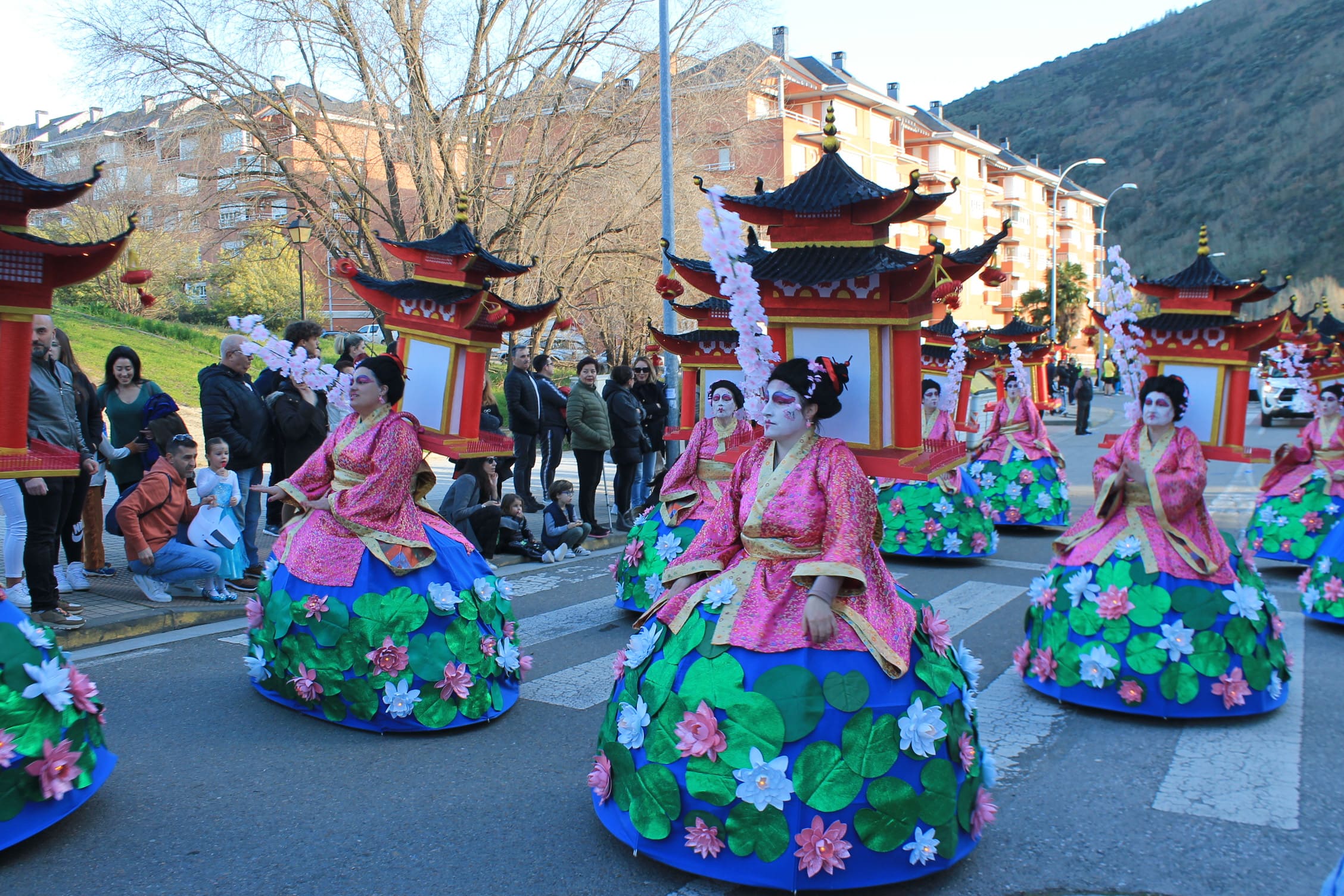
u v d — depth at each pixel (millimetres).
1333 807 4223
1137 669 5258
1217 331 6055
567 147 19391
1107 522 5672
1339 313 49969
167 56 16656
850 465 3564
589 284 21922
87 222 22203
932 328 10773
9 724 3529
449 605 4992
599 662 6215
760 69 22375
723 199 3855
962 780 3578
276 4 17062
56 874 3473
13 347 3500
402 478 4988
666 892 3430
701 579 3908
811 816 3283
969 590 8523
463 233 5457
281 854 3656
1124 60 129375
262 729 4891
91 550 7910
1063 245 62406
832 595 3436
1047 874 3627
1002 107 134000
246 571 7746
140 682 5566
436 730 4895
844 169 3998
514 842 3781
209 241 19625
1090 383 27109
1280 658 5496
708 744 3367
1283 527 9125
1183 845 3873
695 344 7660
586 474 10438
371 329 27188
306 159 18266
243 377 7797
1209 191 88500
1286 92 99438
